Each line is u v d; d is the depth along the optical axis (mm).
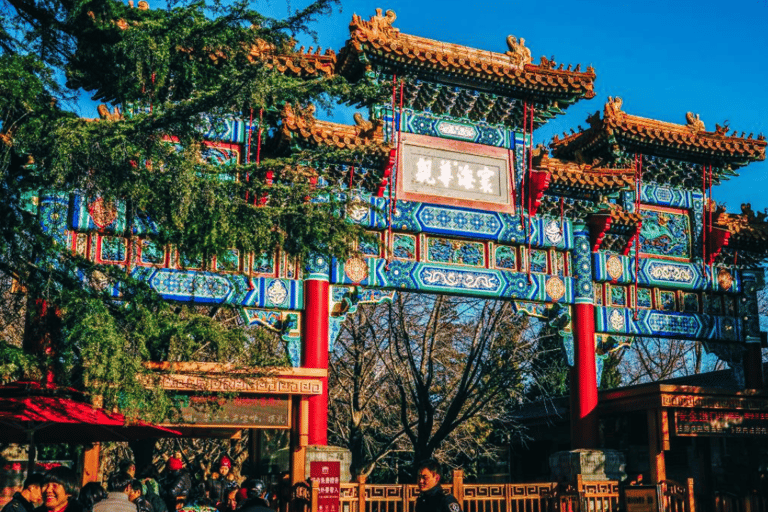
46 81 14250
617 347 26500
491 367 32500
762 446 26875
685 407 24047
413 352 33500
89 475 19078
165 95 16234
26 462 18938
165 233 15445
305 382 20656
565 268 26203
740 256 28797
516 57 25500
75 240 21047
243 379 18062
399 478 39062
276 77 13914
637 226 26641
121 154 13391
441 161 25125
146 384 14672
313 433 21719
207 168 14836
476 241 25297
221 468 20781
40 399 13891
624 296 26875
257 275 22828
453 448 35812
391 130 24578
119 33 14719
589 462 24469
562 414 32625
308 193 15547
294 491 18469
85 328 13789
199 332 15625
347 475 21594
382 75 24172
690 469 28500
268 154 23562
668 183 28188
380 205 23969
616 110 26609
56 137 13016
